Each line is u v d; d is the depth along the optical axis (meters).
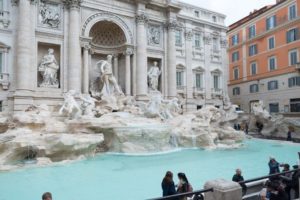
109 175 15.21
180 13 43.41
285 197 7.52
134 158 20.62
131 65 37.28
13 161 17.73
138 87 36.34
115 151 22.81
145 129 22.59
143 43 37.03
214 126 32.22
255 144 29.11
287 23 42.19
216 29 47.56
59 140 18.11
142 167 17.42
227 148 25.62
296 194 9.03
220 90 47.41
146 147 22.73
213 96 46.38
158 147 23.28
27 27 28.48
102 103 31.00
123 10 36.16
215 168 17.19
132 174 15.47
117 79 37.56
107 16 34.81
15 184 13.38
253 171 16.44
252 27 51.12
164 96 40.00
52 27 30.88
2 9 28.86
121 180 14.16
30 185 13.22
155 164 18.42
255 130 38.91
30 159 18.48
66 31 31.48
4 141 17.67
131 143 22.50
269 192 7.95
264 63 47.88
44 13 30.42
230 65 57.91
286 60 42.94
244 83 53.31
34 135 18.92
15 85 28.25
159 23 40.34
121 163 18.69
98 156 21.30
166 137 24.11
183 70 43.00
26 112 24.52
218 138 29.14
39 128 21.31
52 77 30.53
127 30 36.47
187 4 44.25
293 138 32.25
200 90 44.66
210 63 46.41
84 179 14.34
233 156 21.62
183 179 8.94
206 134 25.86
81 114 25.42
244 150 24.77
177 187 9.85
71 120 23.05
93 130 22.92
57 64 31.34
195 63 44.59
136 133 22.36
